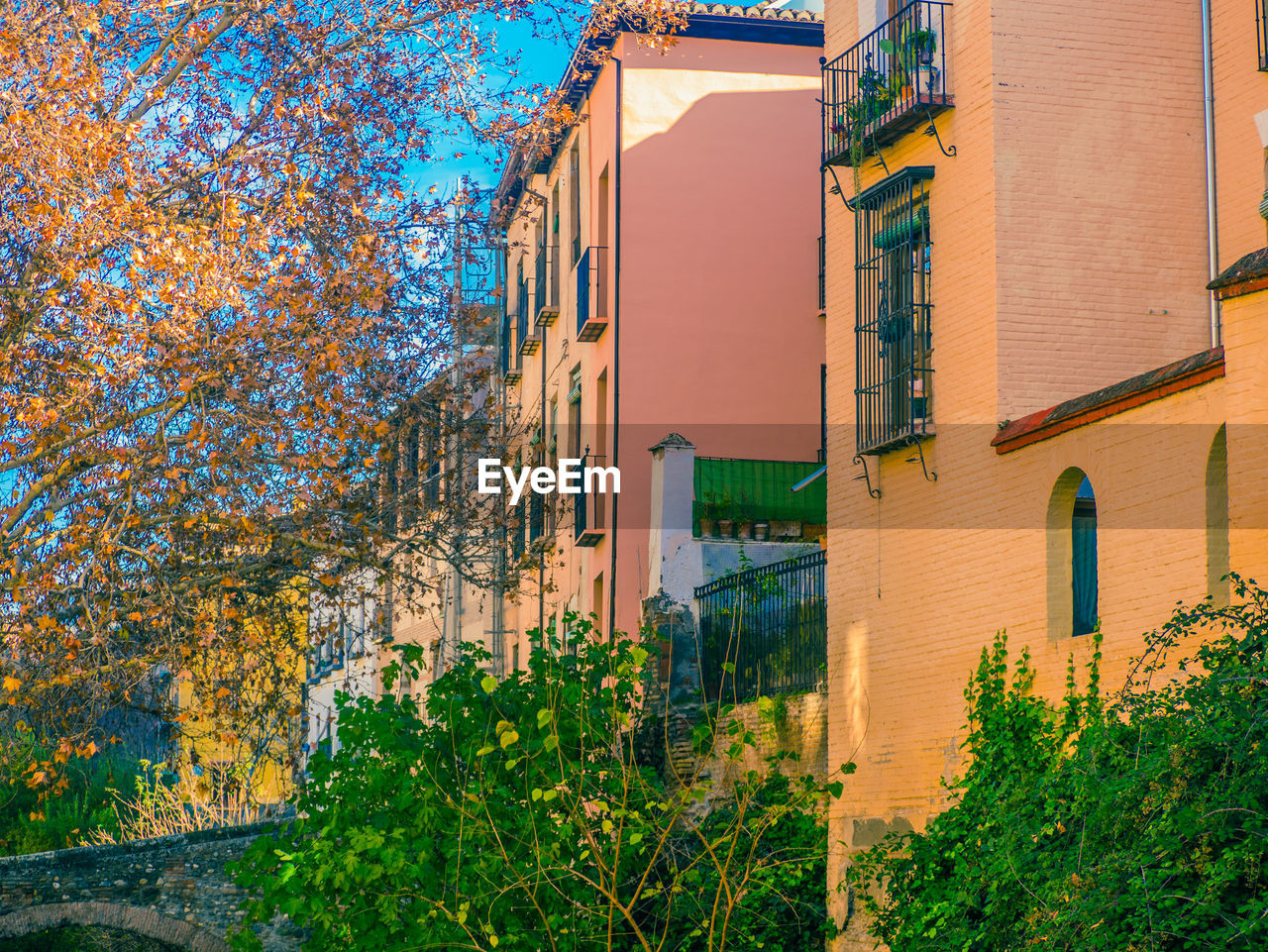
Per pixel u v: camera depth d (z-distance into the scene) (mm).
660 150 24656
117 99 16156
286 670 17594
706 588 19891
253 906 14164
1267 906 8531
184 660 15742
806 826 15789
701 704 19359
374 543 17188
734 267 24672
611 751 14414
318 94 16531
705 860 15336
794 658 17719
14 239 14953
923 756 14070
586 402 26125
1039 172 14023
